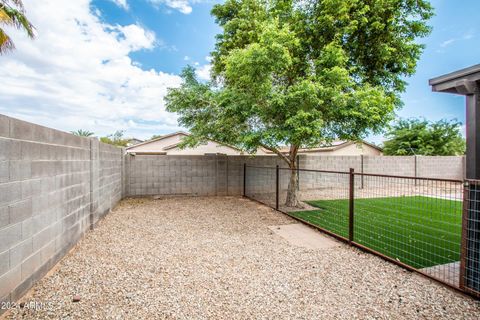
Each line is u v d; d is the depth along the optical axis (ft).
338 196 31.48
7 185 7.61
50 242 10.35
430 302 8.58
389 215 21.33
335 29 21.30
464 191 9.23
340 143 51.47
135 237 15.11
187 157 30.53
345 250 13.51
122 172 27.94
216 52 28.48
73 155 12.93
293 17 22.41
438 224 18.49
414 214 21.72
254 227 17.80
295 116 17.81
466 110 9.85
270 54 18.21
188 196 30.53
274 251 13.28
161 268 10.98
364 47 22.26
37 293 8.64
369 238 15.40
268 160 33.50
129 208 23.31
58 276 9.92
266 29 18.38
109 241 14.24
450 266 11.43
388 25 21.07
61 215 11.45
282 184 33.99
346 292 9.21
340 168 37.06
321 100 17.92
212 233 16.25
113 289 9.11
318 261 12.01
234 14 27.40
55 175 10.83
